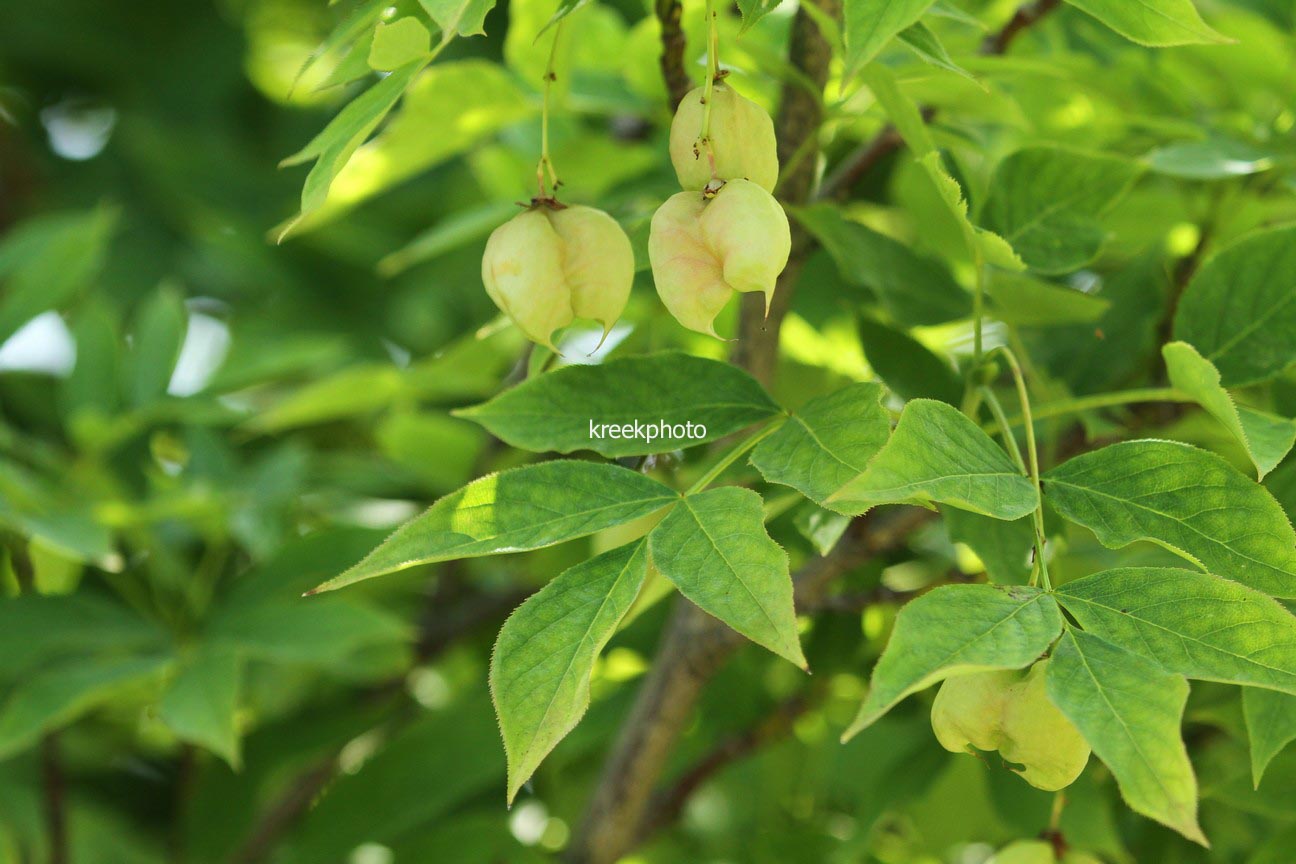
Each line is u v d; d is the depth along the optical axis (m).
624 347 1.07
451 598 1.30
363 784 1.09
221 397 1.28
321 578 1.12
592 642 0.77
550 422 0.85
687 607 0.99
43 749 1.09
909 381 0.94
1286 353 0.88
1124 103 1.03
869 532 0.96
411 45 0.78
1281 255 0.88
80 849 1.24
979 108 0.95
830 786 1.26
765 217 0.79
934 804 1.13
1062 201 0.92
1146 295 0.99
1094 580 0.77
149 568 1.13
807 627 1.09
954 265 1.09
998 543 0.87
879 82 0.85
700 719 1.20
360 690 1.28
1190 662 0.75
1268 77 1.07
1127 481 0.80
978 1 1.14
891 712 1.08
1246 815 1.00
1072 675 0.75
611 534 0.86
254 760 1.20
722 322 1.00
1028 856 0.88
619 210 0.99
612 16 1.21
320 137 0.79
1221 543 0.79
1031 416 0.86
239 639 1.04
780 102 0.95
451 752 1.11
